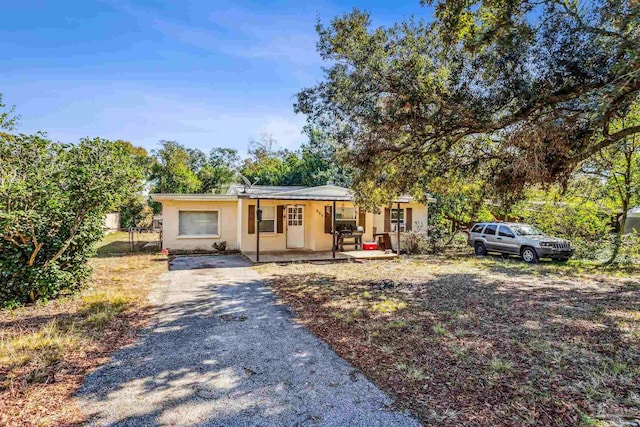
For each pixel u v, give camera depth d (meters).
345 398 3.45
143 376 3.93
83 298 7.20
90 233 7.86
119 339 5.07
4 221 6.08
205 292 8.08
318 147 30.00
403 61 6.72
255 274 10.34
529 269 11.48
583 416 3.09
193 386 3.71
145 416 3.14
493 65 5.93
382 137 7.84
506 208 7.82
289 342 5.02
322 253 14.55
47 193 6.77
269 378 3.90
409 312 6.50
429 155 8.19
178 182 30.23
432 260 13.58
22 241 6.74
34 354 4.39
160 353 4.61
